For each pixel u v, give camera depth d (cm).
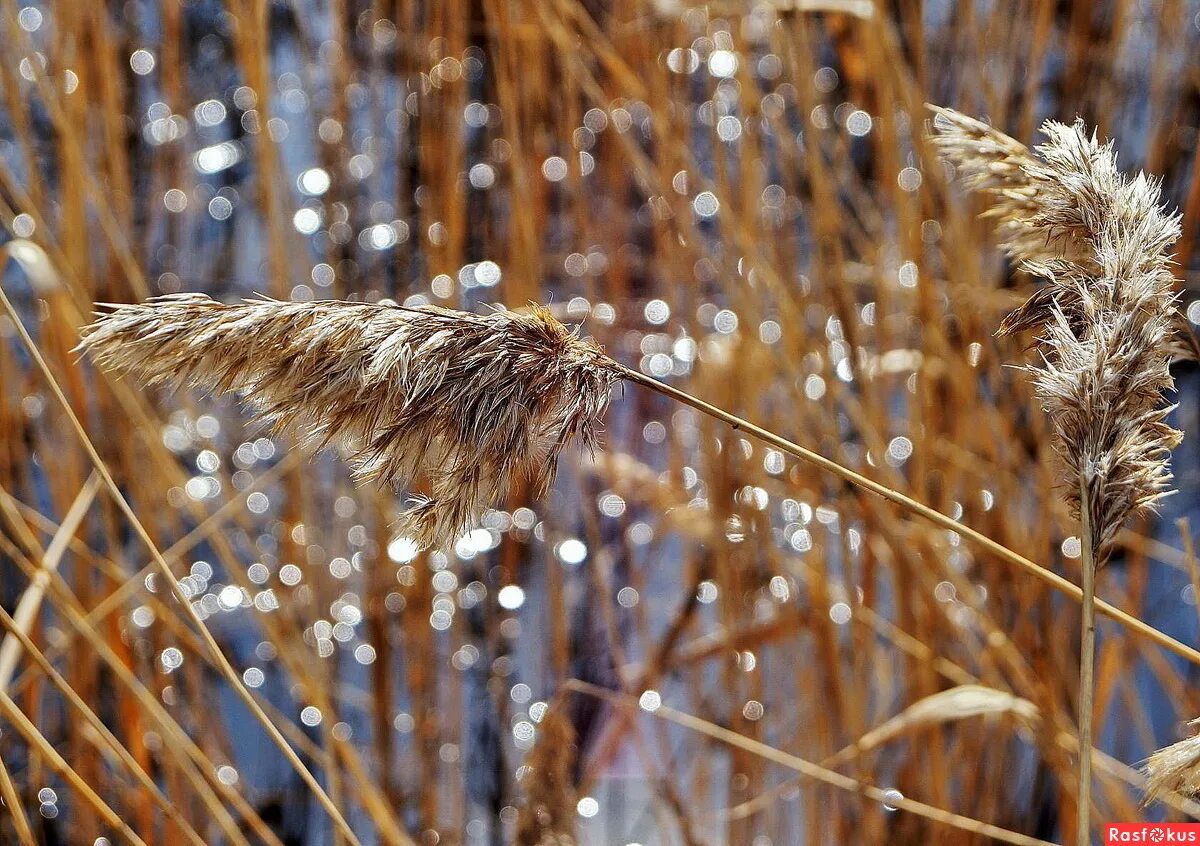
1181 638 213
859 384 165
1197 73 212
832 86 235
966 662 176
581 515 232
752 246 164
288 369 121
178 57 252
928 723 150
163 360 121
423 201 209
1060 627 180
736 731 175
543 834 152
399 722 208
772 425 182
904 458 195
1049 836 173
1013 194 126
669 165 187
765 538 174
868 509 162
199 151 282
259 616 160
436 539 124
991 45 179
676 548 242
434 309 124
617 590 228
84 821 167
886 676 180
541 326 124
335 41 208
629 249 246
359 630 222
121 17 263
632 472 192
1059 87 213
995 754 164
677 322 202
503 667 216
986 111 189
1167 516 230
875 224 195
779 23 161
